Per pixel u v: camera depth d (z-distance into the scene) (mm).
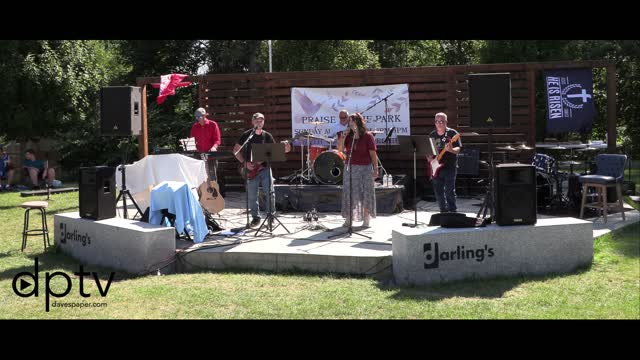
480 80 7105
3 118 19969
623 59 23328
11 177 18094
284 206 10617
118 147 22172
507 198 6352
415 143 7598
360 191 8266
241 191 13602
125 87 8297
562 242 6473
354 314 5172
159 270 6883
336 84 12820
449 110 12391
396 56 31859
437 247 6082
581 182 9234
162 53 26328
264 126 13227
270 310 5320
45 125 20922
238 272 6801
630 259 6879
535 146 12164
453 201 8125
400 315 5113
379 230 8250
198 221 7652
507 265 6316
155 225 7219
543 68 11859
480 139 12359
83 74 21312
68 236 8078
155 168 8219
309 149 11352
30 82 19484
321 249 6961
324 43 24750
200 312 5316
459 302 5457
